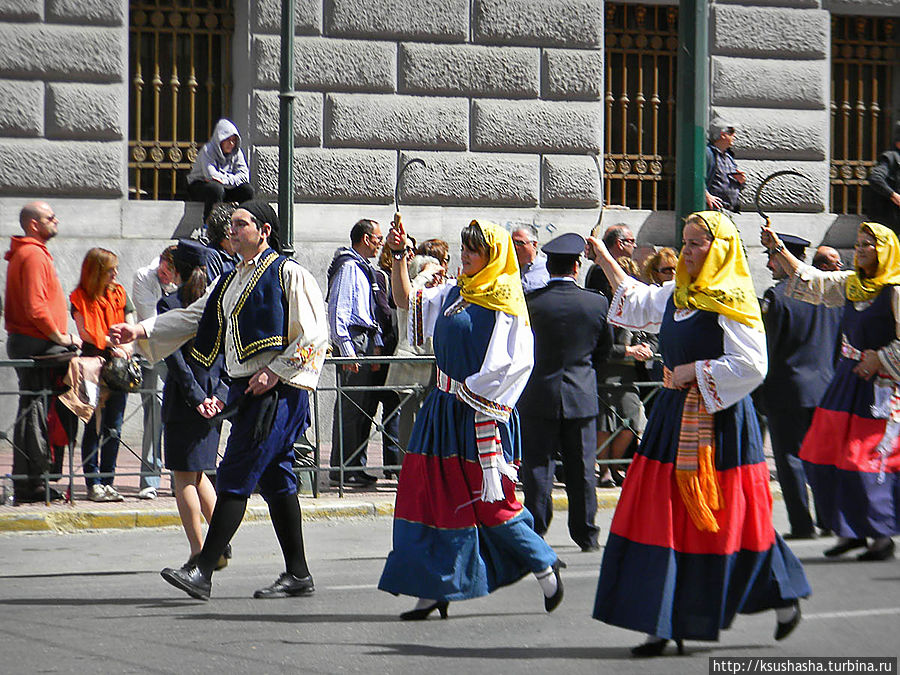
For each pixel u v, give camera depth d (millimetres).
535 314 12109
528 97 21125
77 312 14711
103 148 19719
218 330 10422
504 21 20938
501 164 21000
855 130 23156
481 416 9352
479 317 9430
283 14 15297
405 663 8438
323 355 10312
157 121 20391
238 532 13773
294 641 9031
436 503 9430
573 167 21250
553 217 21188
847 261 22281
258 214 10320
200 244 11617
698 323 8523
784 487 13141
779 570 8570
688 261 8625
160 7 20328
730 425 8453
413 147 20688
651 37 22094
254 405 10180
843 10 22422
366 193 20500
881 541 11945
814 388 13016
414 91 20688
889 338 11844
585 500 12352
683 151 14570
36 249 14656
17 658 8531
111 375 14086
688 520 8422
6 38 19328
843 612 9828
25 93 19422
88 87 19672
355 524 14406
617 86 22031
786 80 22109
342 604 10281
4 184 19391
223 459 10289
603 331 12320
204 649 8781
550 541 13289
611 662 8445
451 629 9430
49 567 12016
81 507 14125
